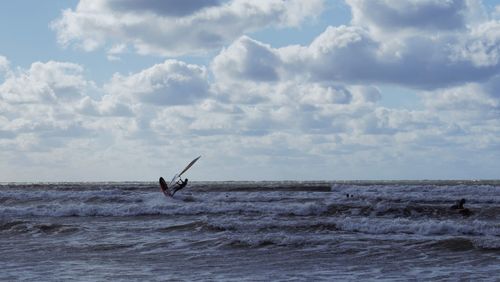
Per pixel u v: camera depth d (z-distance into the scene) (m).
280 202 37.59
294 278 15.08
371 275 15.36
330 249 19.30
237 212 32.19
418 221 24.36
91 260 17.92
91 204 36.97
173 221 28.39
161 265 17.05
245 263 17.28
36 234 23.88
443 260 17.36
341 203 32.81
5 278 15.20
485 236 22.16
